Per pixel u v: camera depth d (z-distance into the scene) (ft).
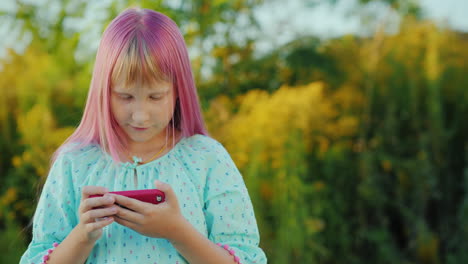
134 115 3.82
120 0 9.23
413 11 13.33
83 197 3.63
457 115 12.91
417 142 12.44
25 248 9.34
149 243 3.95
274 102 10.23
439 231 12.33
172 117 4.28
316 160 11.51
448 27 13.00
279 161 10.16
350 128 11.75
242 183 4.43
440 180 12.37
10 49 10.52
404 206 11.91
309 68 12.16
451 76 13.08
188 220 4.06
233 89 11.41
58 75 10.12
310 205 10.82
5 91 10.32
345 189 11.71
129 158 4.25
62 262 3.70
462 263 11.52
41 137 9.49
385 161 11.93
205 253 3.80
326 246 11.27
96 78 4.04
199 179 4.23
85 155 4.24
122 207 3.68
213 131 9.81
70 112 10.19
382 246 11.46
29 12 10.45
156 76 3.82
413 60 12.73
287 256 9.94
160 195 3.73
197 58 10.39
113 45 3.89
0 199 9.52
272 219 10.28
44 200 4.17
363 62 12.55
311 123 11.13
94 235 3.64
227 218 4.18
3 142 10.20
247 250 4.21
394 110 12.37
